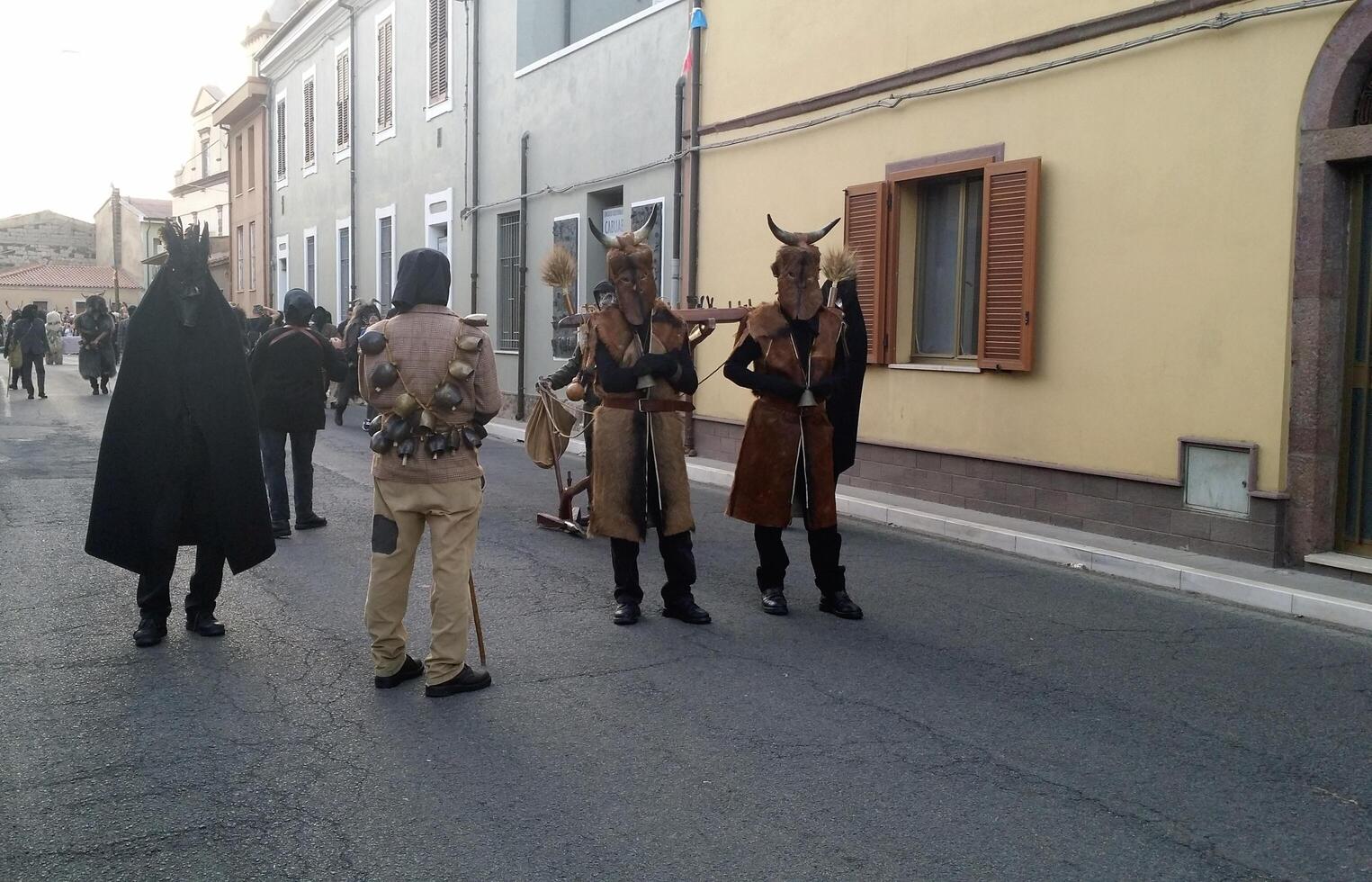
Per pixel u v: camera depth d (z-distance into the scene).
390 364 5.16
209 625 6.20
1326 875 3.64
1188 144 8.23
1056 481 9.27
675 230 14.42
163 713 5.00
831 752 4.61
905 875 3.60
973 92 10.03
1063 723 4.99
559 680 5.50
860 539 9.35
